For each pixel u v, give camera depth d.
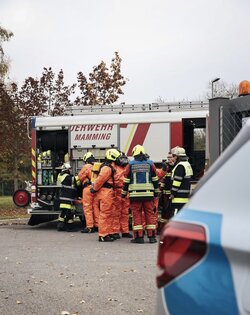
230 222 2.10
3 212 20.05
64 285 6.43
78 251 9.08
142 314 5.16
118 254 8.70
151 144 12.79
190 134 13.20
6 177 32.41
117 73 23.34
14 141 23.88
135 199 9.98
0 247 9.67
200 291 2.11
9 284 6.52
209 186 2.27
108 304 5.54
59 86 24.94
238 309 1.98
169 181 11.12
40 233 12.15
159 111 12.97
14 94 24.77
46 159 13.38
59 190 13.24
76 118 13.25
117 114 13.10
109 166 10.39
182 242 2.21
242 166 2.19
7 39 25.73
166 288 2.24
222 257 2.07
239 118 5.20
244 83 5.16
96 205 12.11
